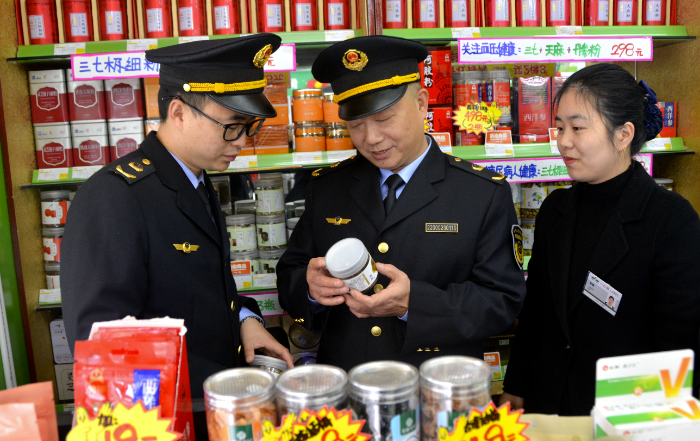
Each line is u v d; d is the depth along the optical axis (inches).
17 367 80.4
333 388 26.7
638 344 52.0
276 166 81.0
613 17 87.9
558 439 28.9
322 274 49.3
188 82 46.1
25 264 82.0
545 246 60.2
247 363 52.9
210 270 51.6
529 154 83.3
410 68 51.4
